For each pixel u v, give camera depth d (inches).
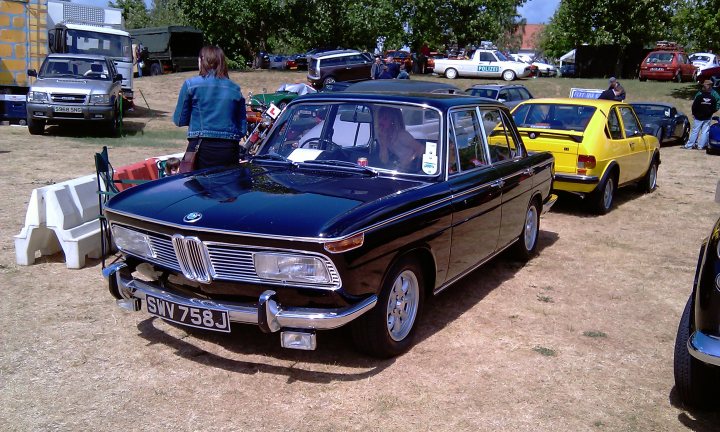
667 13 1358.3
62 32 760.3
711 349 128.2
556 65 2096.5
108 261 240.4
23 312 192.5
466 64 1314.0
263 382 156.5
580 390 158.7
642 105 756.6
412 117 198.2
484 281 242.1
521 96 770.2
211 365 164.4
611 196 374.6
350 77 1048.8
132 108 835.4
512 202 233.3
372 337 163.3
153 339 178.2
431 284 187.5
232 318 152.8
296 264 147.0
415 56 1413.6
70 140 589.6
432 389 155.7
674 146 745.6
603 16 1386.6
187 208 161.9
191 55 1419.8
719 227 137.8
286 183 179.5
